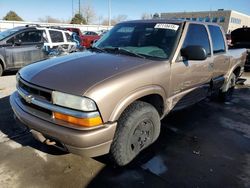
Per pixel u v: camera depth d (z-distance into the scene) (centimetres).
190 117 463
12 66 762
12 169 277
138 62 293
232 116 481
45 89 244
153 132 305
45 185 255
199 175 285
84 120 228
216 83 462
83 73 256
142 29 367
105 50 350
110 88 239
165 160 310
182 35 338
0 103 479
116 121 249
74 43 952
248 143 370
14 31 781
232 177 284
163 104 317
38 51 813
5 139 341
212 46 421
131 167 291
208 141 369
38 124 245
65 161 296
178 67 323
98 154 248
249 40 984
